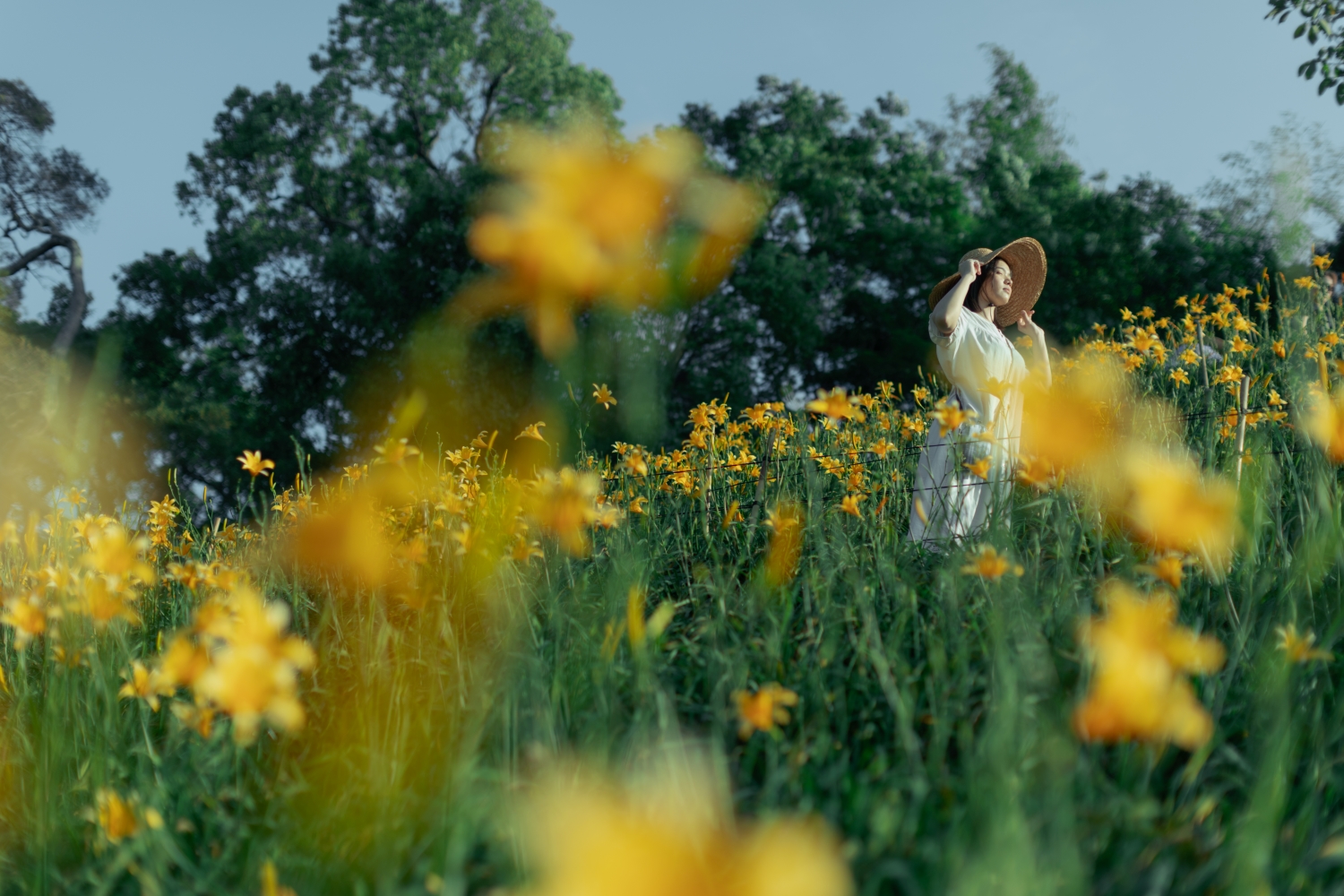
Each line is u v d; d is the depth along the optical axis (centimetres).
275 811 211
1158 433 319
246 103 2462
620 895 42
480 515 256
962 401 418
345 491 338
